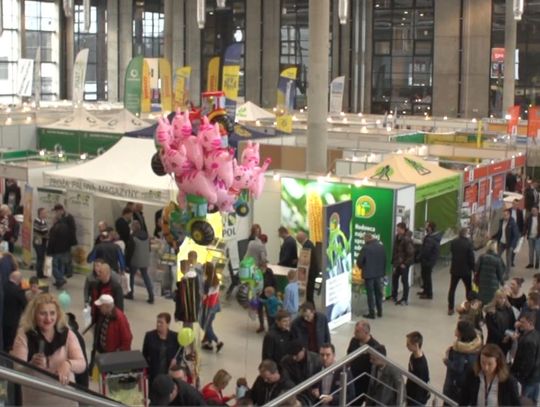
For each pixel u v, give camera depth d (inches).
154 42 1875.0
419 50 1594.5
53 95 1925.4
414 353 292.4
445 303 546.6
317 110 743.1
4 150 746.8
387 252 541.3
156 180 544.7
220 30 1772.9
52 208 591.8
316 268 481.1
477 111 1549.0
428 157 757.9
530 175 903.7
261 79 1727.4
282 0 1689.2
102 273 375.6
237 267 531.2
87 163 593.3
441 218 648.4
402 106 1624.0
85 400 129.2
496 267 478.9
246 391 283.1
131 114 874.1
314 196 545.3
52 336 190.7
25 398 169.6
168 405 241.8
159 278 536.7
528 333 321.4
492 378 259.1
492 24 1533.0
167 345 318.7
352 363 293.9
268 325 450.6
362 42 1627.7
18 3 1806.1
